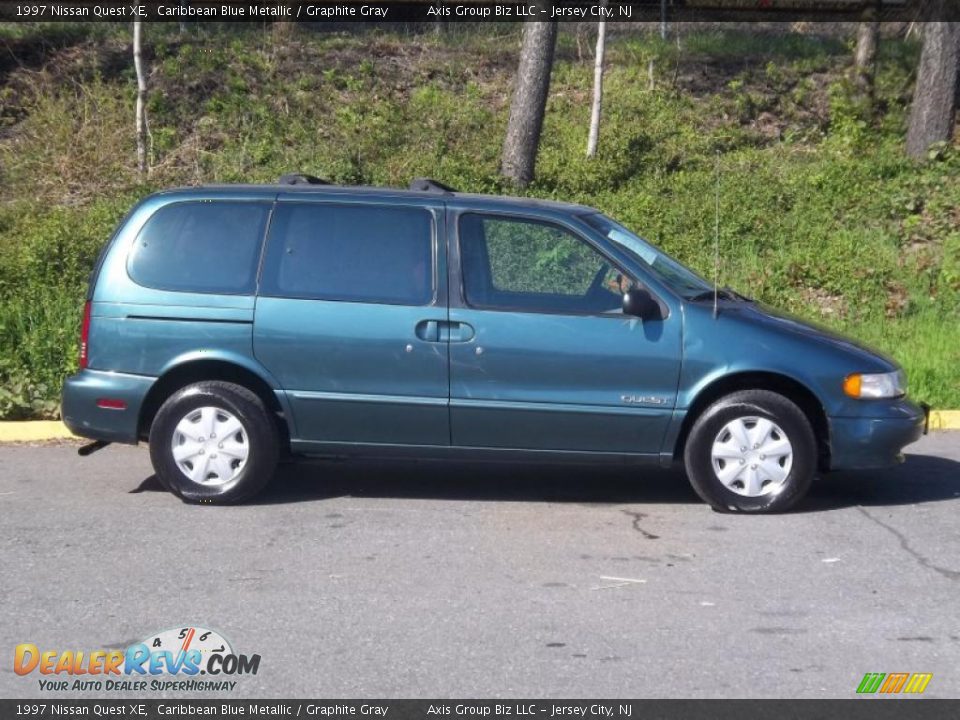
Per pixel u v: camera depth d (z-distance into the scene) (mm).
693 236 13367
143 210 7297
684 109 17875
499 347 6953
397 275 7094
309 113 16812
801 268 12539
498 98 17812
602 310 7008
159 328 7121
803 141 17453
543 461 7113
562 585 5887
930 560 6301
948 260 12789
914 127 16266
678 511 7227
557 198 14477
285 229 7203
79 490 7668
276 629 5309
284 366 7066
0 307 10875
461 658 4988
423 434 7086
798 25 21219
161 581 5930
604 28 15727
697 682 4762
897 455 7152
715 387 7078
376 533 6742
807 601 5672
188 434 7188
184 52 17312
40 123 15328
